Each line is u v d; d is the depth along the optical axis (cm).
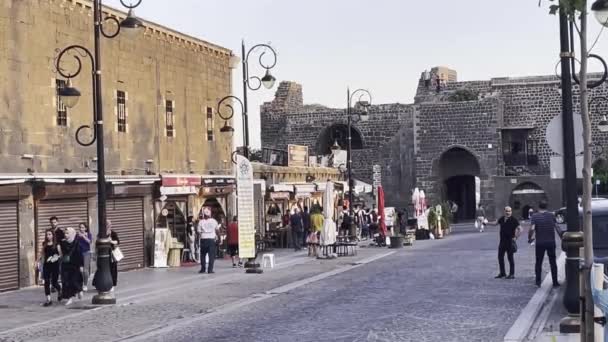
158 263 2830
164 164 2986
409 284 2094
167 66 3020
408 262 2845
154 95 2928
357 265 2822
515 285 2014
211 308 1755
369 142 6322
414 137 6197
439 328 1390
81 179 2427
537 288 1942
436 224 4512
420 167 6178
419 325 1426
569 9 871
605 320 825
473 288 1967
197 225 2967
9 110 2181
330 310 1648
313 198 4744
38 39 2305
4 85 2167
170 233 2925
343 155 5738
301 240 3769
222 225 3375
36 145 2283
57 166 2370
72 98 1920
